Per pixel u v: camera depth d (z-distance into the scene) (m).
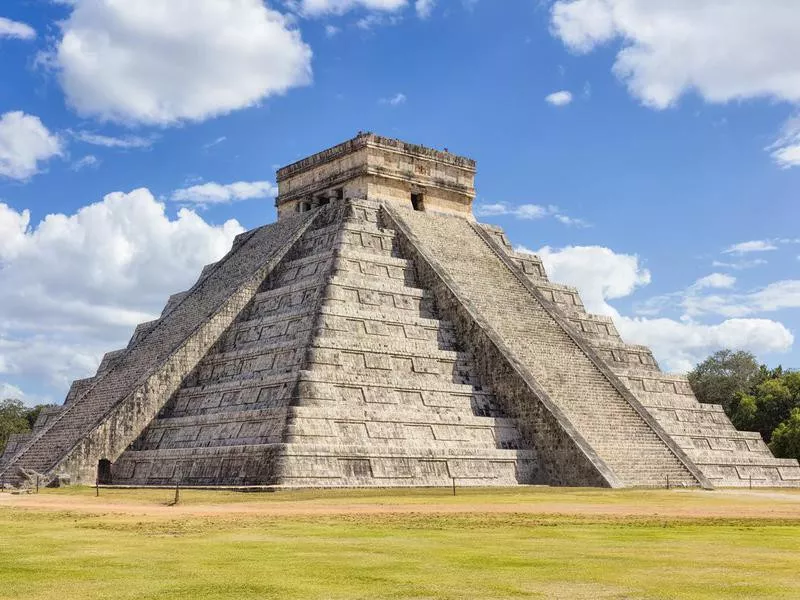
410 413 49.59
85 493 43.84
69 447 53.16
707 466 58.25
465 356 55.81
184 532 22.94
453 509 31.64
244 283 60.97
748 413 90.44
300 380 47.69
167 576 15.49
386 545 19.88
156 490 44.62
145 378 55.69
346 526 24.75
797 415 77.25
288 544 20.05
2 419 108.25
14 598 13.52
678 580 15.02
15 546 19.70
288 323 54.91
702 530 23.70
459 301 57.81
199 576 15.48
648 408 61.59
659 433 53.56
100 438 53.31
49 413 68.25
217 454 47.50
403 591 14.10
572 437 49.44
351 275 57.16
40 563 16.97
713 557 17.86
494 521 26.44
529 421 52.06
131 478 52.28
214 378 56.81
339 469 45.19
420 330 55.97
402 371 52.59
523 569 16.25
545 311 61.34
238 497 39.16
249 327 58.22
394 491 42.88
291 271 61.78
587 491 43.81
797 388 90.12
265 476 44.25
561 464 49.88
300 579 15.18
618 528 24.23
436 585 14.61
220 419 50.47
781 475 62.38
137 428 54.75
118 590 14.19
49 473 51.31
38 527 24.50
